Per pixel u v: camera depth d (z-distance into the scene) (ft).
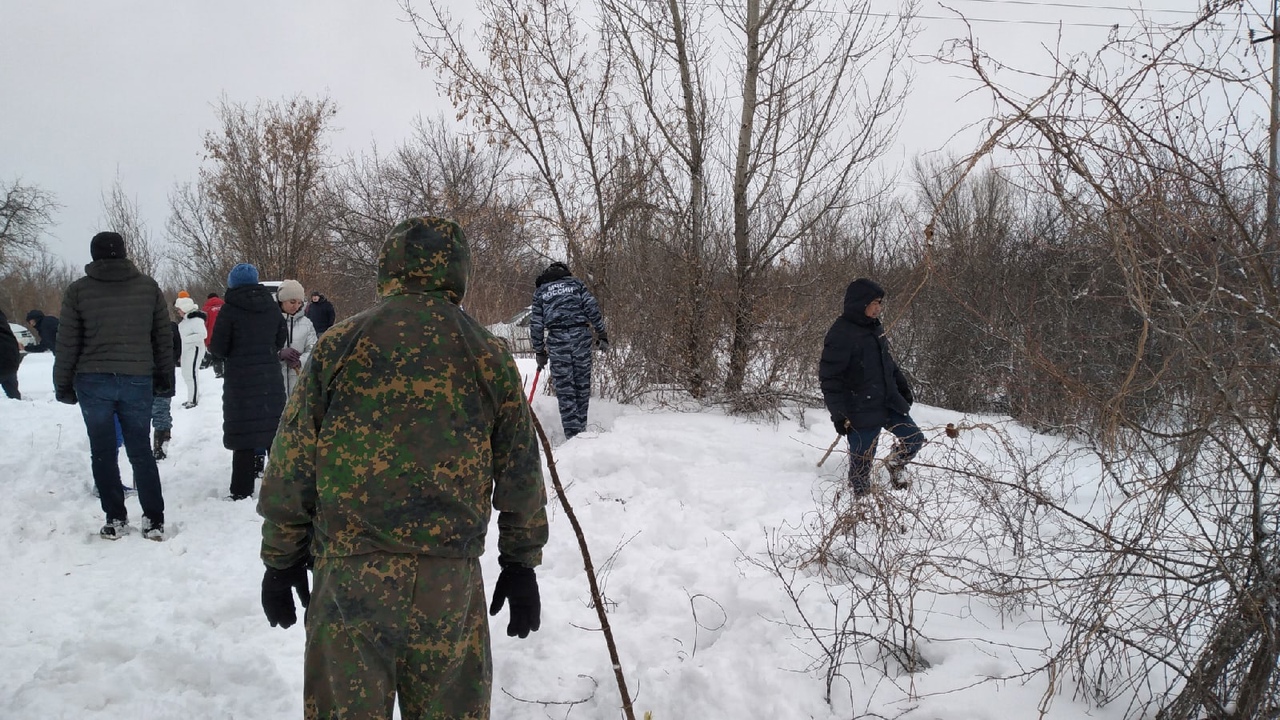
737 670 11.63
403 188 97.86
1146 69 8.98
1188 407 9.34
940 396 38.96
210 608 14.93
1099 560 11.23
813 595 13.32
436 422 7.52
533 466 8.26
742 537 16.69
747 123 32.07
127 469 26.45
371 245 98.12
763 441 25.38
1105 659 10.04
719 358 32.04
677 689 11.51
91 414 18.86
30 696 11.50
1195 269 8.79
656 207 32.96
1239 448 8.95
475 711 7.91
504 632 13.75
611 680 11.92
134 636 13.69
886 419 19.44
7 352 39.29
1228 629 8.75
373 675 7.32
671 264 32.35
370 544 7.30
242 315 22.40
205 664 12.57
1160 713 9.48
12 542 18.45
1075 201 9.32
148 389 19.36
